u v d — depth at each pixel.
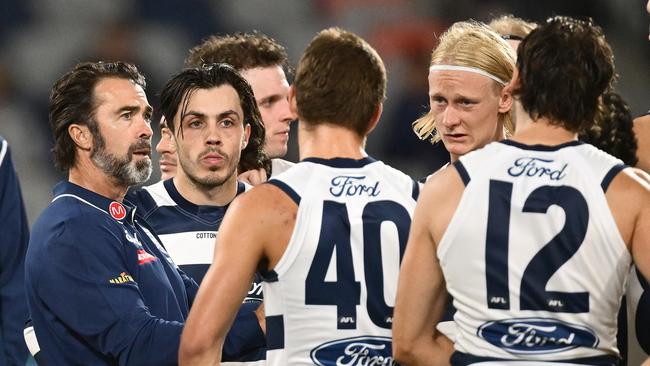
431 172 31.08
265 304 9.88
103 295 11.05
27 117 32.09
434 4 34.16
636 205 8.91
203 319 9.52
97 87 11.77
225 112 12.47
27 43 32.97
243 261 9.53
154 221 13.09
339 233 9.65
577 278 8.93
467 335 9.23
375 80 10.01
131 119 11.84
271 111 15.11
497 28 14.62
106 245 11.30
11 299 15.61
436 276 9.46
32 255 11.38
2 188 15.72
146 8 33.38
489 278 9.04
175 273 12.25
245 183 13.66
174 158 14.66
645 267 8.87
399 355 9.67
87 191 11.75
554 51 9.20
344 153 9.95
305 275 9.58
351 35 10.10
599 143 10.79
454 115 12.21
